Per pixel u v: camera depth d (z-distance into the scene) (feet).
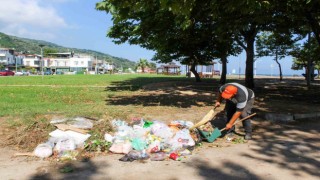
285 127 30.96
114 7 33.71
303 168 18.89
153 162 19.75
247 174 17.83
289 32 75.56
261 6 37.73
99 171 18.15
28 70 371.56
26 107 39.65
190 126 26.53
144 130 24.53
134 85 87.25
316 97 57.82
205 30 71.56
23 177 17.19
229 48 93.56
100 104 44.50
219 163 19.67
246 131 25.85
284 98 55.67
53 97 53.57
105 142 22.21
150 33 68.44
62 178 17.08
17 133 24.50
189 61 102.06
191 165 19.26
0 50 400.67
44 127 25.20
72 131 23.41
